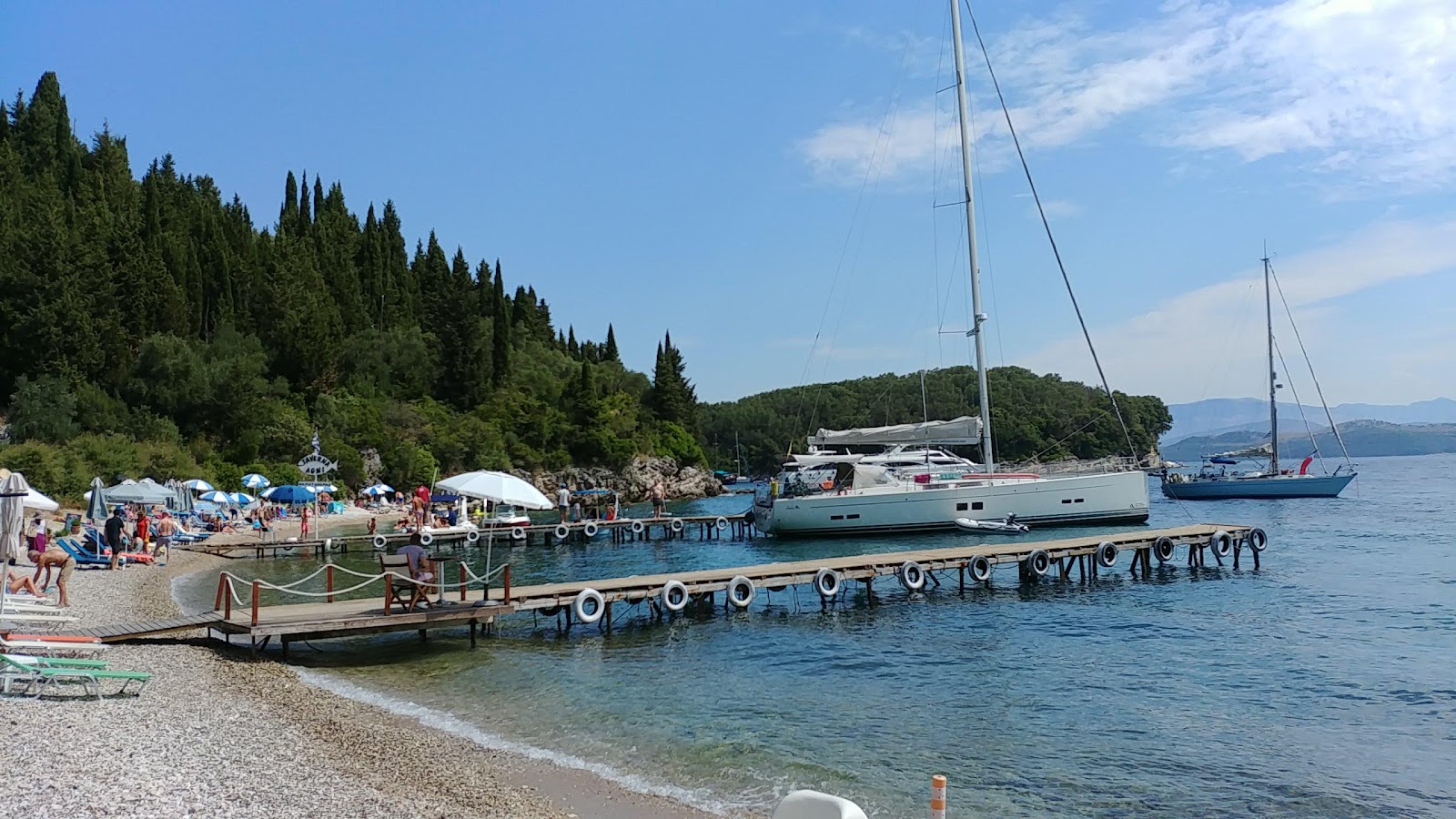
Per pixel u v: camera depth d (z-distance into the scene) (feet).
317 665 63.98
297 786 34.01
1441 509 203.10
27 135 352.49
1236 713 51.11
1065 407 238.89
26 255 225.56
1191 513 199.93
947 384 229.25
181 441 231.71
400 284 430.61
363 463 281.13
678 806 36.37
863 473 150.71
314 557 147.33
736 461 517.96
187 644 65.57
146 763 34.63
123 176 352.49
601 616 77.92
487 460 327.88
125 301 256.73
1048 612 85.56
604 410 393.09
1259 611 83.66
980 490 141.59
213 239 325.21
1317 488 234.38
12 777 31.12
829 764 42.37
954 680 59.77
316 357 302.86
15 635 52.31
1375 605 85.25
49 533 108.27
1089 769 41.75
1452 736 46.55
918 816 35.88
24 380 206.80
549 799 36.52
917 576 95.20
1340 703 53.01
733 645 72.43
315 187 465.06
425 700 54.29
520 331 454.40
